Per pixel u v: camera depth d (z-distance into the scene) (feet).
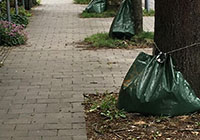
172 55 16.38
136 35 30.42
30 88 19.74
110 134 14.90
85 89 19.57
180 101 15.62
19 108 17.26
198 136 14.65
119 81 20.81
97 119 16.10
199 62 16.39
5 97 18.52
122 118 15.94
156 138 14.52
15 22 36.99
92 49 28.12
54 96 18.65
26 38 30.96
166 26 16.37
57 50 27.84
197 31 16.14
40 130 15.28
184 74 16.38
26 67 23.48
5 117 16.39
